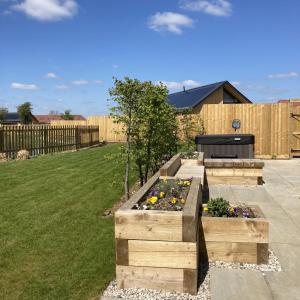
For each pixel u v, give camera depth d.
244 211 4.52
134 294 3.48
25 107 55.34
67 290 3.53
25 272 3.90
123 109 6.83
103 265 4.06
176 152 11.47
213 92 19.28
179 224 3.46
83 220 5.73
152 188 5.12
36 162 13.16
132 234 3.53
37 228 5.32
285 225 5.66
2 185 8.52
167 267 3.51
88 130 24.11
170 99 23.31
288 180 9.88
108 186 8.45
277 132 15.47
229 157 11.88
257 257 4.09
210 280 3.74
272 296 3.43
